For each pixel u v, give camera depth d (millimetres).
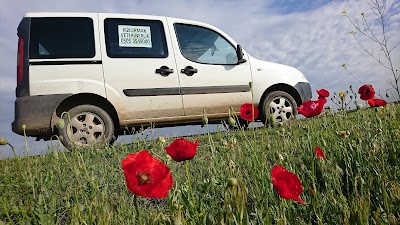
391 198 1675
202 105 5551
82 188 1999
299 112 1758
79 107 4770
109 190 2432
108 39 5117
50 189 2447
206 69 5637
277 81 6094
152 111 5219
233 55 5973
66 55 4852
